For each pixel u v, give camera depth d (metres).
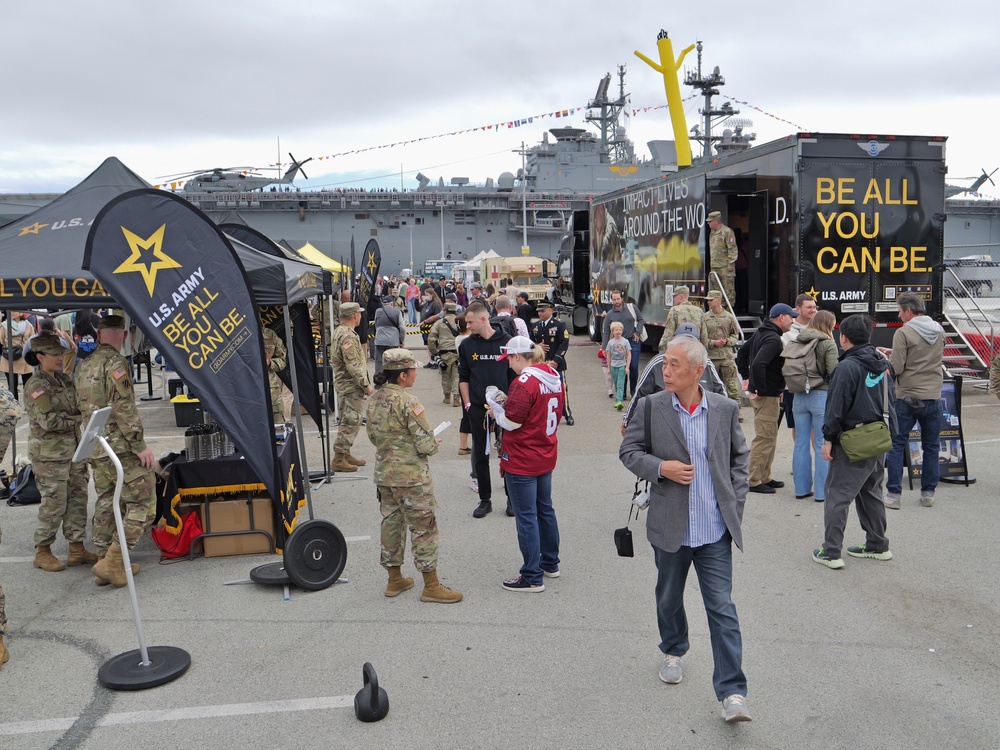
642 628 4.64
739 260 14.73
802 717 3.65
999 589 5.12
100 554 5.79
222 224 8.12
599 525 6.60
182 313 4.92
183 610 5.00
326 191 51.81
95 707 3.83
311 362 8.09
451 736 3.53
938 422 6.80
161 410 12.67
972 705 3.74
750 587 5.21
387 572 5.57
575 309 23.03
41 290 4.99
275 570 5.43
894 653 4.27
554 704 3.79
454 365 12.48
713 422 3.61
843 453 5.38
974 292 19.09
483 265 35.88
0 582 5.53
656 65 21.95
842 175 11.27
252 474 5.98
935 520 6.54
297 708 3.80
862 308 11.48
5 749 3.47
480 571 5.59
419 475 4.94
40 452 5.62
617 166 55.38
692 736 3.51
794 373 6.93
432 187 57.88
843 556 5.76
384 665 4.22
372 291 15.63
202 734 3.58
